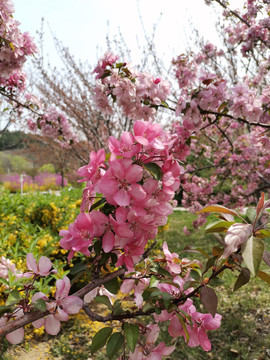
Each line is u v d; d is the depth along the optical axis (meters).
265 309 4.50
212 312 1.09
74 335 3.83
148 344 1.24
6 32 3.15
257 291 5.07
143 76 3.15
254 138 4.99
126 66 3.07
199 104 3.13
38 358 3.33
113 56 3.11
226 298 4.85
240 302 4.70
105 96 3.31
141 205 1.09
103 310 4.48
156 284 1.35
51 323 1.11
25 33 3.71
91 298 1.47
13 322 1.04
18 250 4.13
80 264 1.27
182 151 3.31
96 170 1.13
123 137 1.13
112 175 1.08
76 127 8.31
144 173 1.25
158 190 1.18
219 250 1.23
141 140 1.06
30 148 17.09
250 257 0.91
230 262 1.10
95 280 1.24
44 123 5.47
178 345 3.56
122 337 1.19
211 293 1.11
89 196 1.18
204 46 6.40
